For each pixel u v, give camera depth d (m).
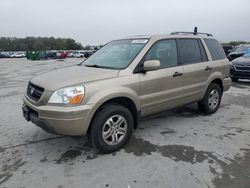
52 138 4.40
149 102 4.20
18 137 4.46
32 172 3.30
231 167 3.34
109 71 3.86
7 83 11.57
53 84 3.48
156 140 4.25
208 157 3.63
